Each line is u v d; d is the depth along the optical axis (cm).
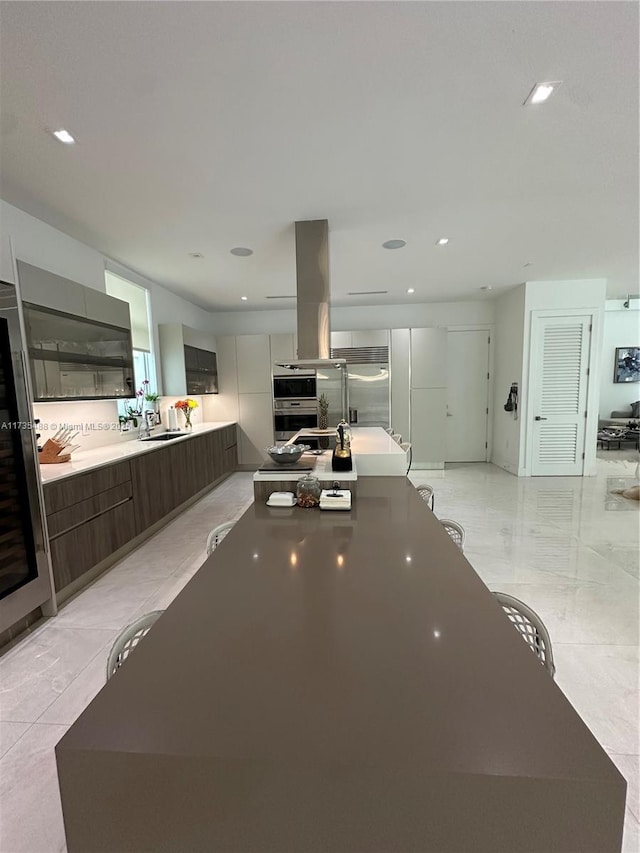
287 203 277
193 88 165
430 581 121
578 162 232
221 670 82
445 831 60
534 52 151
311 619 101
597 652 204
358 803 61
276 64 154
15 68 150
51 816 129
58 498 253
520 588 267
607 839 59
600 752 62
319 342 311
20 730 162
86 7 128
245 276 464
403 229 332
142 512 351
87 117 182
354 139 205
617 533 365
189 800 63
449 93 172
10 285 218
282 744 64
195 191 257
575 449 573
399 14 134
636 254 413
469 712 70
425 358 613
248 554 144
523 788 58
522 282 541
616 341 839
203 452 501
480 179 250
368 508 200
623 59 155
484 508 441
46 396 267
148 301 486
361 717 69
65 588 261
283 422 640
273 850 63
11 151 209
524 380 564
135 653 88
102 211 286
